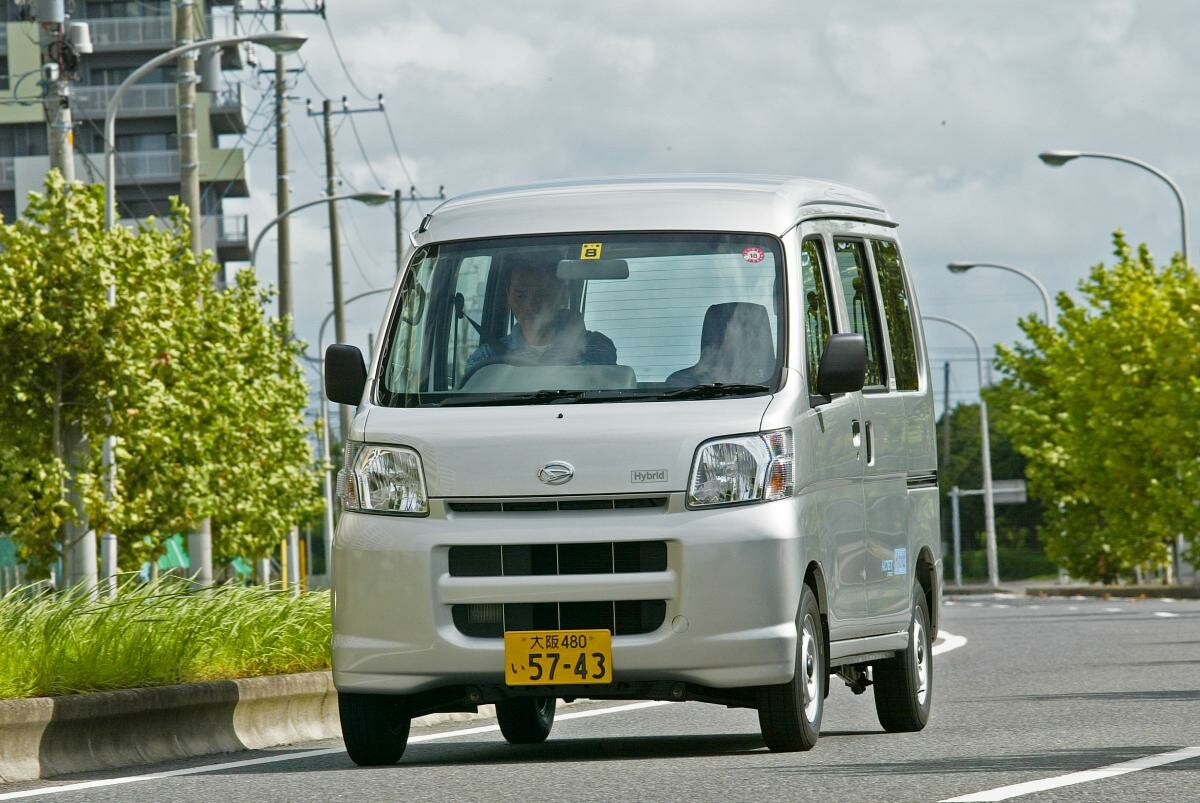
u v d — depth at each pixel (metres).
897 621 30.06
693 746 28.41
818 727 26.69
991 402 170.38
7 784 25.41
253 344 102.94
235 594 35.75
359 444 26.00
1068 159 116.25
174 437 71.25
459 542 25.05
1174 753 24.64
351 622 25.53
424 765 25.89
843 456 27.61
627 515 24.94
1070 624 73.25
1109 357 135.12
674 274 26.70
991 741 27.22
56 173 68.75
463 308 26.91
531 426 25.30
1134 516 136.38
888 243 32.19
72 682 28.72
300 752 29.53
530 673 24.92
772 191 27.77
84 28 71.56
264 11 129.62
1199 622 69.62
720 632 24.78
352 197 108.88
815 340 27.08
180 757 29.27
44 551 67.94
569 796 21.14
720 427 25.23
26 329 66.31
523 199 27.88
